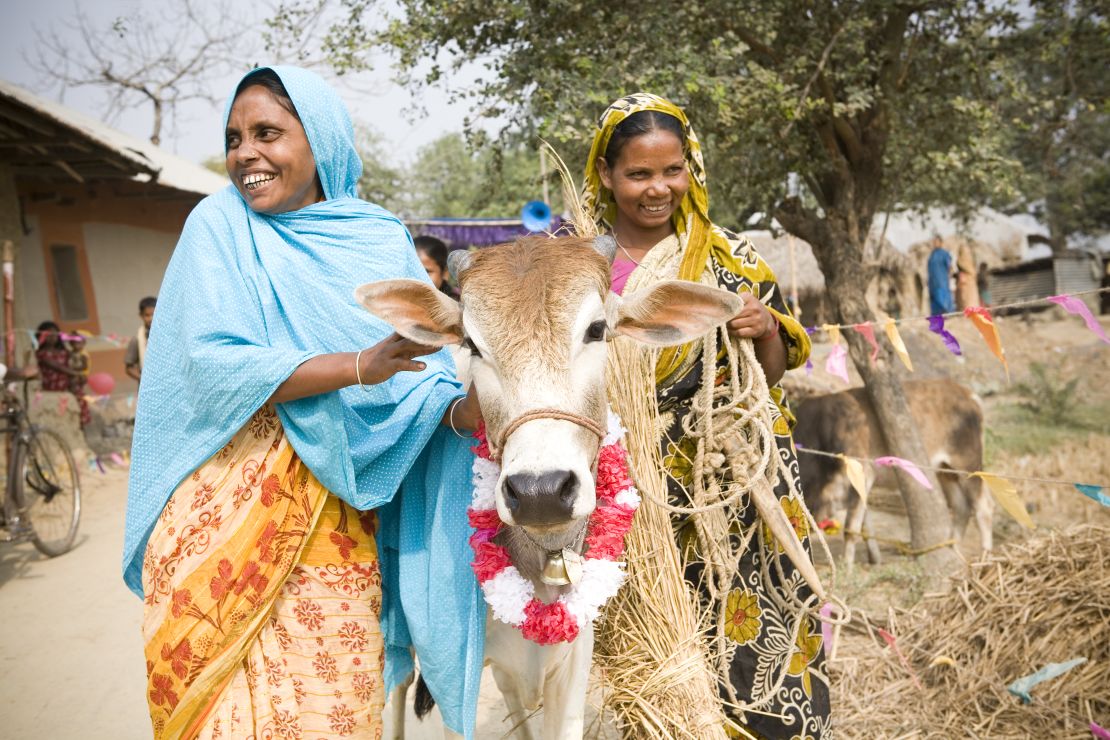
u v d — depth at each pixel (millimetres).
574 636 2250
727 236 2938
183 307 2262
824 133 5953
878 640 4426
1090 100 6250
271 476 2242
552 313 2057
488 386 2113
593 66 4918
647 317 2354
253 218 2420
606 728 3664
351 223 2504
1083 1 5863
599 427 2131
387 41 5477
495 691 4426
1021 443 9055
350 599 2342
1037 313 19688
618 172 2797
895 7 5641
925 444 6145
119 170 11812
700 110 5215
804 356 2914
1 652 5113
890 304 17250
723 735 2594
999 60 5984
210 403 2189
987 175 5949
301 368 2143
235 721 2199
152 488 2307
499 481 2002
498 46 5562
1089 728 3369
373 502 2354
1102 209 21656
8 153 10461
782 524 2719
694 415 2883
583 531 2350
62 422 10188
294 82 2416
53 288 13109
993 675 3744
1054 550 4078
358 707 2328
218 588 2184
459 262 2254
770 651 2852
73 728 4188
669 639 2619
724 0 5273
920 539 6105
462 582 2438
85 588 6234
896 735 3596
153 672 2213
